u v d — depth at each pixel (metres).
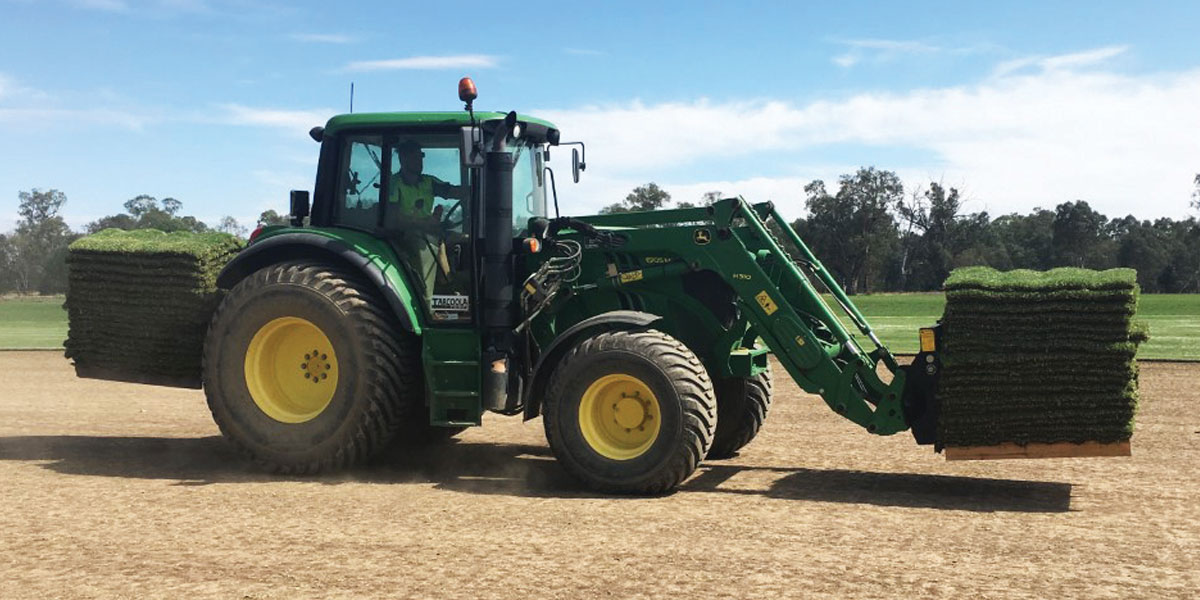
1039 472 7.00
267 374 7.05
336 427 6.76
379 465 7.36
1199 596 4.10
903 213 96.25
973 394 5.96
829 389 6.43
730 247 6.64
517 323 6.89
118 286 7.59
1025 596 4.10
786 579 4.35
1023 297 5.88
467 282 6.85
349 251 6.84
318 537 5.13
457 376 6.71
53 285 106.69
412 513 5.72
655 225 6.86
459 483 6.68
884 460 7.52
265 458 6.94
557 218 7.12
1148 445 8.03
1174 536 5.15
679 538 5.10
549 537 5.12
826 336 6.71
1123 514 5.68
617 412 6.33
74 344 7.73
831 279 7.01
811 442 8.37
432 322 6.88
